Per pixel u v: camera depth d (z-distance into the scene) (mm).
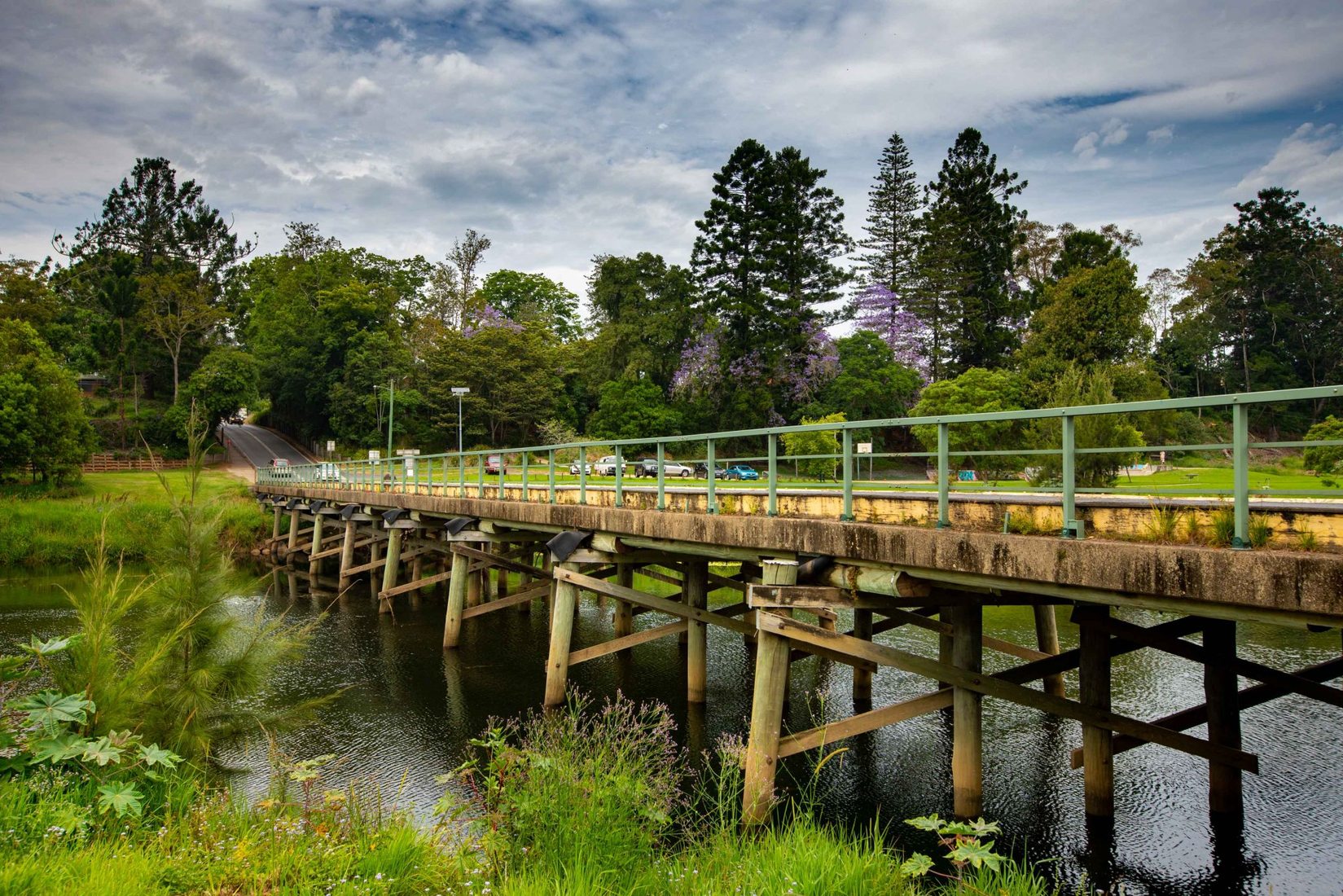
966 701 8984
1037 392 40906
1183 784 10883
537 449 15859
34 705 7051
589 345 76125
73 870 5371
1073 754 10414
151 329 80812
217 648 8281
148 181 108500
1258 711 13961
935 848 9227
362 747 12719
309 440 81062
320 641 20422
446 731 13461
